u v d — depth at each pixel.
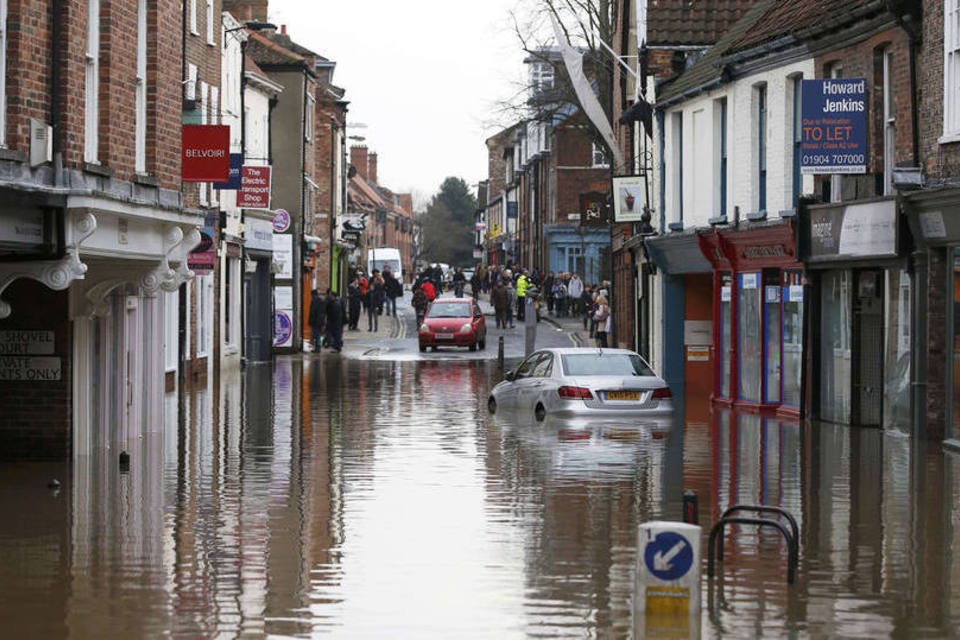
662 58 44.62
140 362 28.06
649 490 20.62
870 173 29.27
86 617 12.68
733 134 36.75
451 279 141.38
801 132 29.14
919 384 26.97
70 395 24.16
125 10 24.70
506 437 27.94
